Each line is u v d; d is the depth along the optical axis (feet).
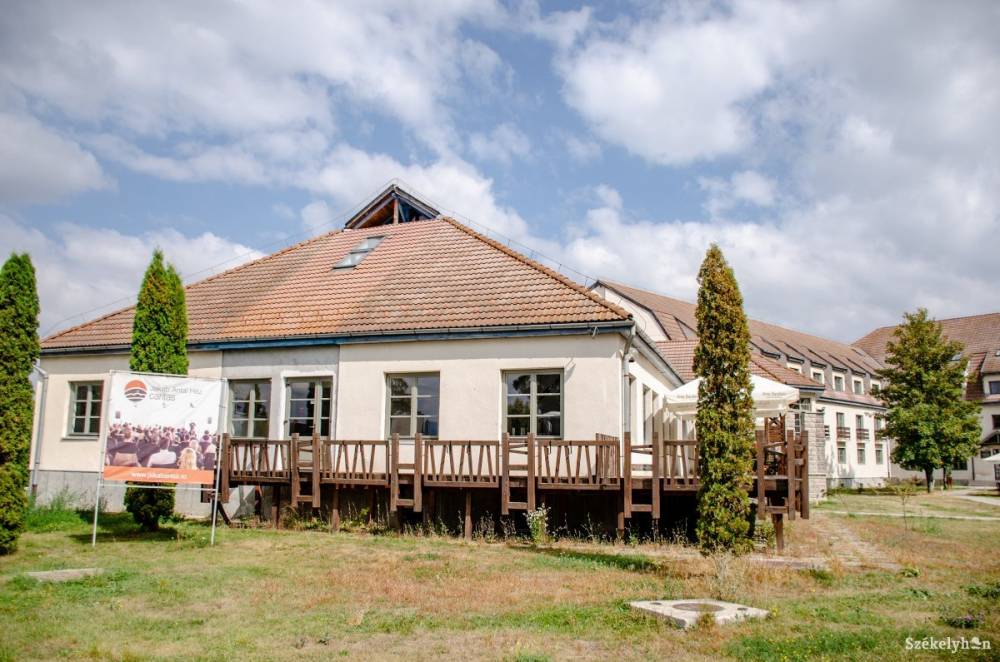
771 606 32.40
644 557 45.80
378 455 61.77
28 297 46.91
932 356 136.98
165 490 56.39
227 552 47.32
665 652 25.64
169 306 56.24
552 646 26.35
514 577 39.11
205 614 31.22
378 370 63.31
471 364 60.44
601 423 56.13
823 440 119.14
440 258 73.36
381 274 73.05
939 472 192.75
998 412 191.72
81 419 74.64
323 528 58.75
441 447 59.88
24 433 46.29
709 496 43.27
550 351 58.49
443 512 59.16
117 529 56.95
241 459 65.82
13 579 36.70
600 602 33.19
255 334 67.72
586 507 56.18
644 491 53.06
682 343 111.24
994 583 39.19
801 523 69.97
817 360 172.55
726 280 43.86
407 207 88.84
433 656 25.26
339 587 36.70
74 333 77.05
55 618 30.01
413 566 42.39
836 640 26.53
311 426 65.77
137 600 33.58
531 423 58.80
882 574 41.34
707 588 36.01
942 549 53.57
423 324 62.18
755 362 118.52
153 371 54.85
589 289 66.33
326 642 27.04
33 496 71.10
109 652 25.54
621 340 57.62
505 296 63.57
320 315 68.18
